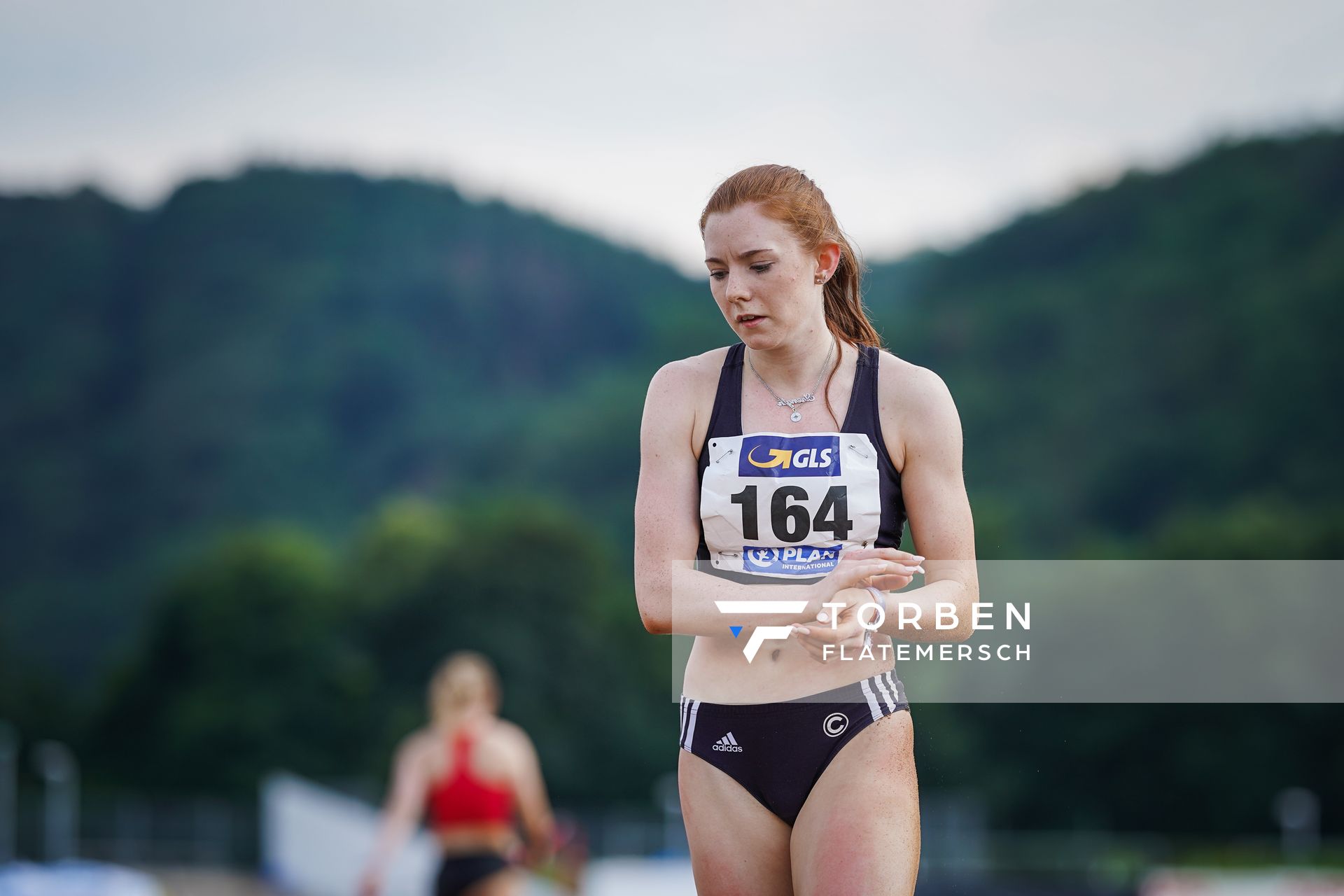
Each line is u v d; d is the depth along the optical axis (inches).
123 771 6948.8
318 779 6845.5
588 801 6811.0
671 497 312.7
